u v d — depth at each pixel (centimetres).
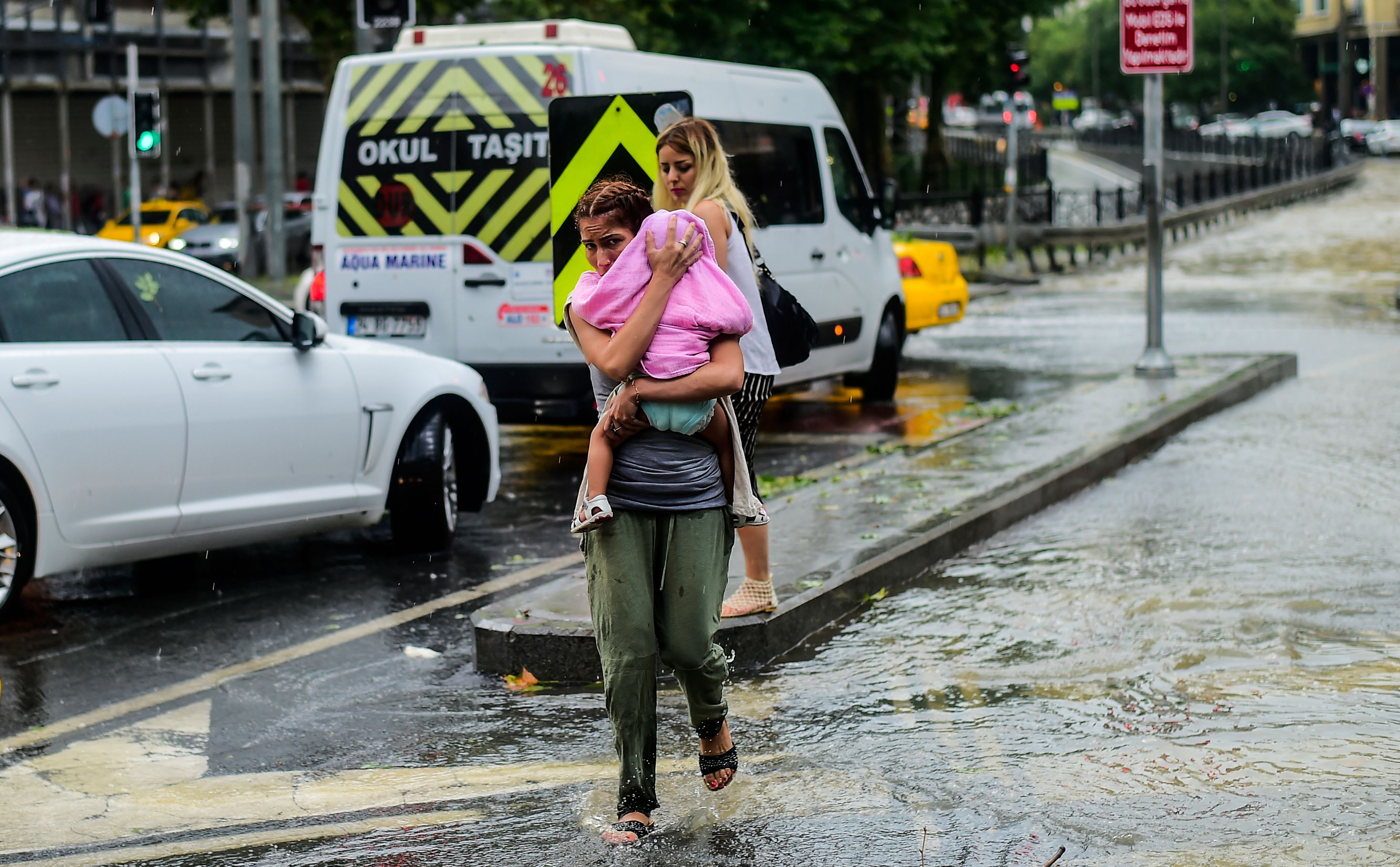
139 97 2533
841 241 1295
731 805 468
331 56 2808
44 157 4575
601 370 428
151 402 718
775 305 586
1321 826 441
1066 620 676
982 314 2330
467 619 710
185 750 539
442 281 1051
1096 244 3397
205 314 761
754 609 634
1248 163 6034
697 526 436
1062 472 948
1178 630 654
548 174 1026
